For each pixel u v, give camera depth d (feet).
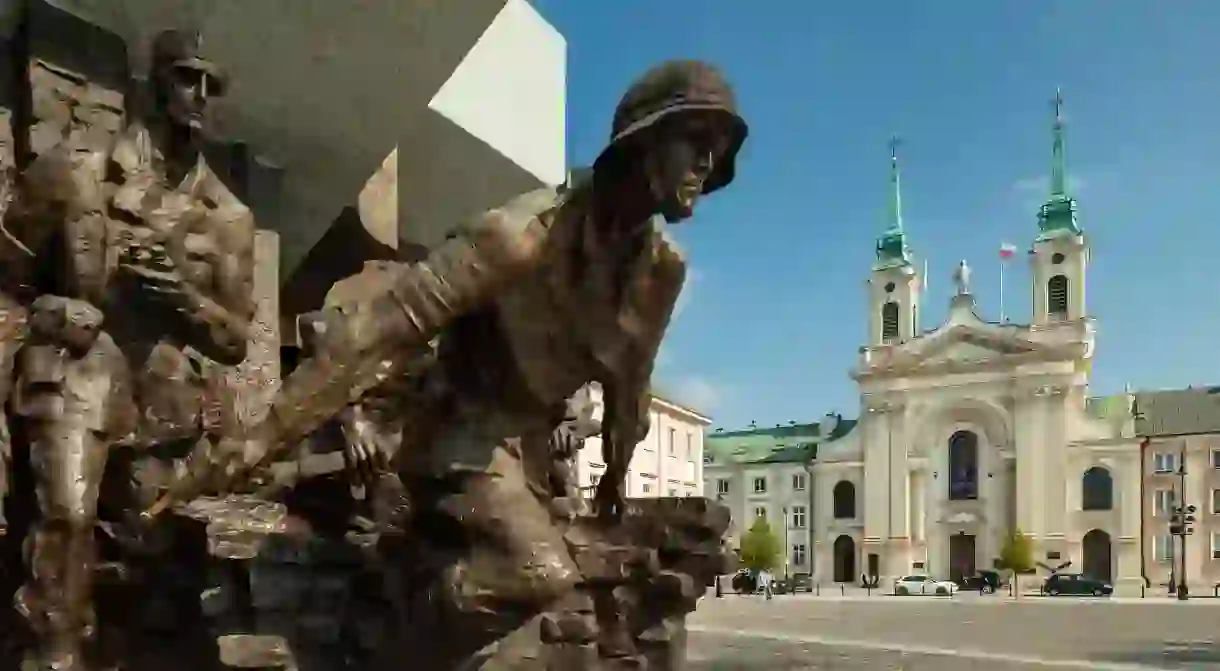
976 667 51.70
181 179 14.65
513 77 25.16
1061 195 257.34
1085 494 238.89
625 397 13.30
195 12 15.51
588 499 18.11
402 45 18.47
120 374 12.81
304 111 18.28
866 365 265.13
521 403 12.00
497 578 11.32
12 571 12.36
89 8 14.64
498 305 11.68
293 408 11.19
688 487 186.91
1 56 14.25
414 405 12.14
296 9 16.44
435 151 23.12
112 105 14.82
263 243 18.40
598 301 12.02
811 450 281.54
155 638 12.88
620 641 16.53
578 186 11.73
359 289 12.36
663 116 10.77
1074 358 242.17
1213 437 228.22
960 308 256.32
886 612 134.00
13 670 12.15
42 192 12.84
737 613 124.98
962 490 251.60
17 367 12.30
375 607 12.58
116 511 12.90
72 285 12.82
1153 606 164.04
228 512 13.07
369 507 12.79
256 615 12.61
